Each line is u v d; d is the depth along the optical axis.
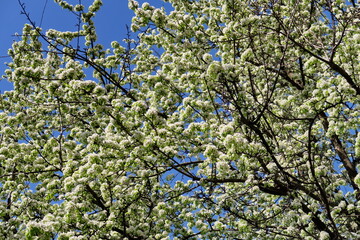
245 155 7.67
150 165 8.59
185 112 8.41
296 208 8.43
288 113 9.59
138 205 9.16
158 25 9.15
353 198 9.08
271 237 9.35
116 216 8.34
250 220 9.05
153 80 9.41
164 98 9.53
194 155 8.55
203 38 9.79
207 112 8.40
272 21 10.30
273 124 9.91
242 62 8.55
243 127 8.26
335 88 7.33
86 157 8.38
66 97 8.91
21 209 9.38
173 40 9.92
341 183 9.34
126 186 8.60
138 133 7.83
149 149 7.73
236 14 9.18
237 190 9.51
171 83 9.37
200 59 8.78
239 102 8.27
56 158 8.70
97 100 7.87
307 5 10.73
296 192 8.99
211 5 11.07
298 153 9.47
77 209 7.27
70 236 7.11
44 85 10.30
